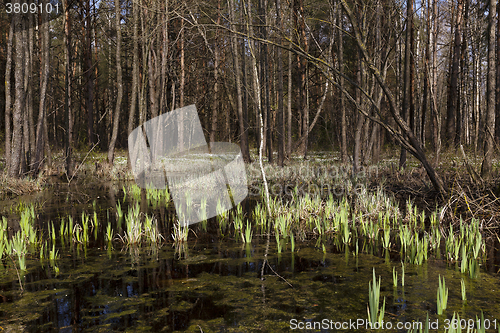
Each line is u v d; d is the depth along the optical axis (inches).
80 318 104.5
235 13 405.4
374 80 423.2
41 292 124.5
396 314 106.3
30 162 457.4
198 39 537.6
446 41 820.0
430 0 605.3
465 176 308.3
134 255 170.7
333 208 256.8
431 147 666.2
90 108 799.1
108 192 387.5
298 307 112.1
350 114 564.7
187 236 208.8
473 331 95.0
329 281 135.0
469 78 933.2
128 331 96.6
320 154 891.4
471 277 137.6
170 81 813.2
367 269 149.3
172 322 102.3
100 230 221.8
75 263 158.2
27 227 195.5
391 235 208.5
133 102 551.5
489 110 276.1
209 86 813.9
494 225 215.0
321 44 713.6
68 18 568.4
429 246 184.9
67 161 536.4
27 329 97.7
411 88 622.2
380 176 438.9
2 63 626.8
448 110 742.5
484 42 832.9
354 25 239.8
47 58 457.7
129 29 580.1
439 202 282.7
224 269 149.9
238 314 107.3
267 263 157.9
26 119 446.9
